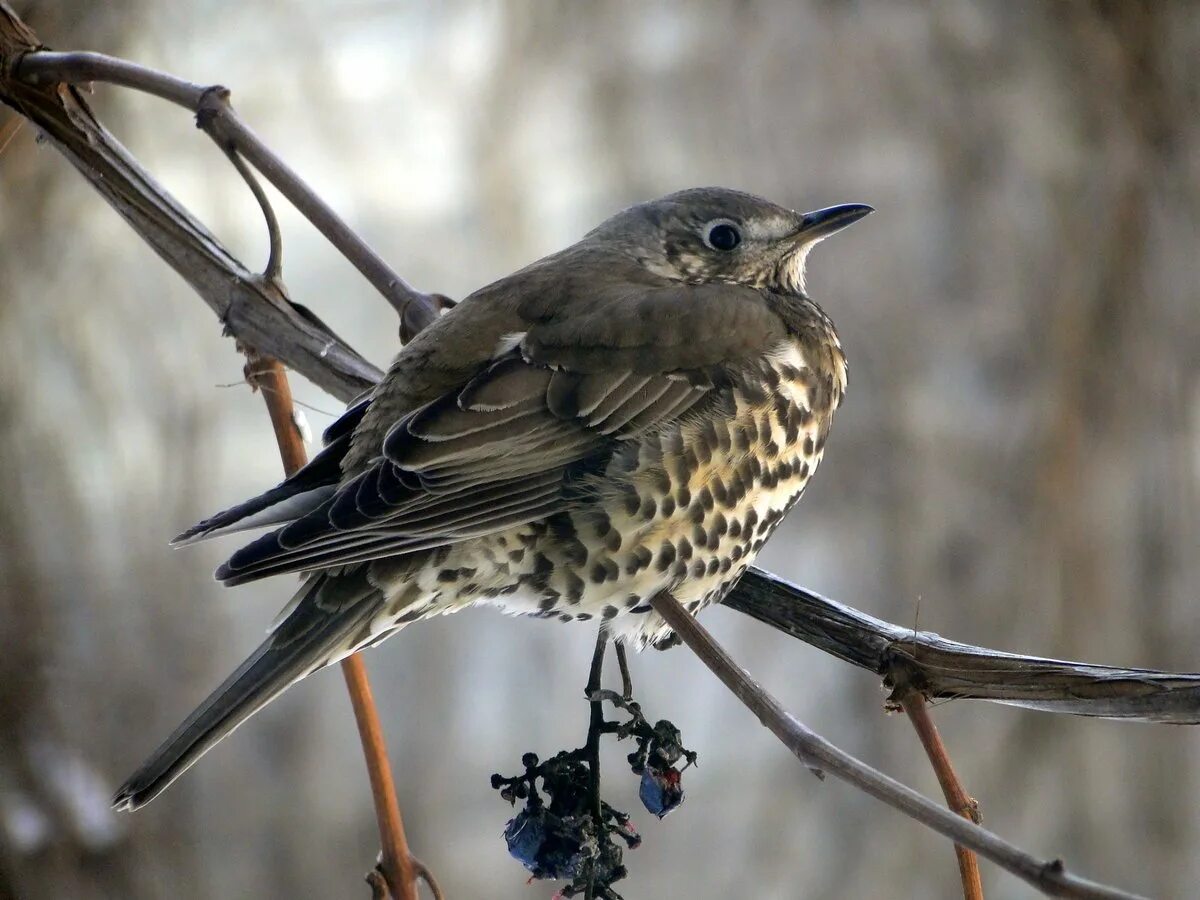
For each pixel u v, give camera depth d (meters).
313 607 6.05
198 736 5.60
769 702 4.98
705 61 13.42
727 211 7.34
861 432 13.23
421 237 13.26
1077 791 12.96
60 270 11.89
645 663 13.05
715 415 6.48
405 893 5.48
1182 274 13.30
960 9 13.36
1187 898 12.88
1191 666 12.88
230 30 12.85
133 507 12.17
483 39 13.45
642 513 6.29
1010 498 13.07
